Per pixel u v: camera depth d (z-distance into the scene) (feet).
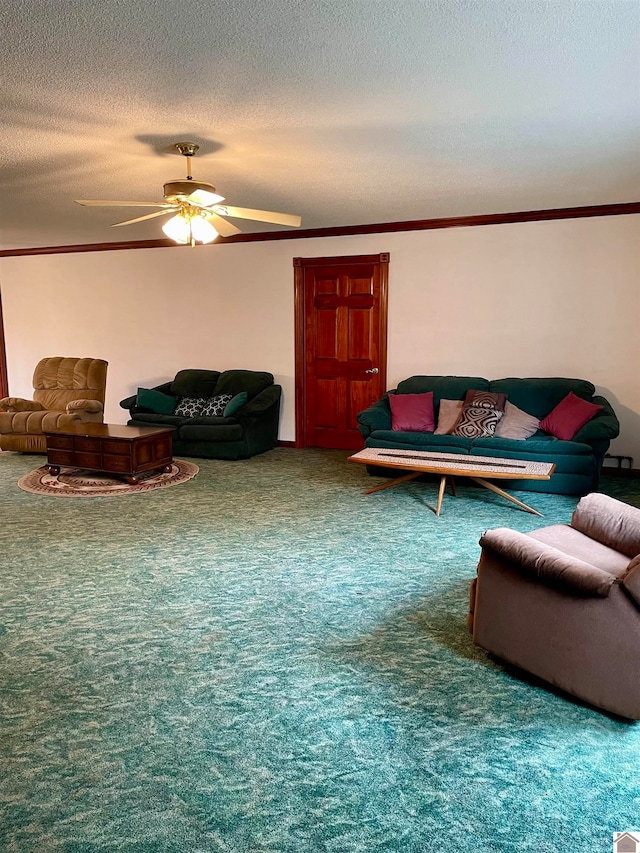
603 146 11.53
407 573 10.44
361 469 18.30
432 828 5.09
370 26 6.94
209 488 16.08
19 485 16.39
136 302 23.79
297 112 9.59
